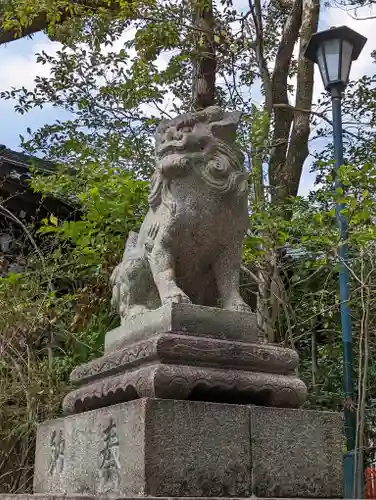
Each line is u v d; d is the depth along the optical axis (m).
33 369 5.38
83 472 2.98
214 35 7.72
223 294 3.26
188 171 3.17
